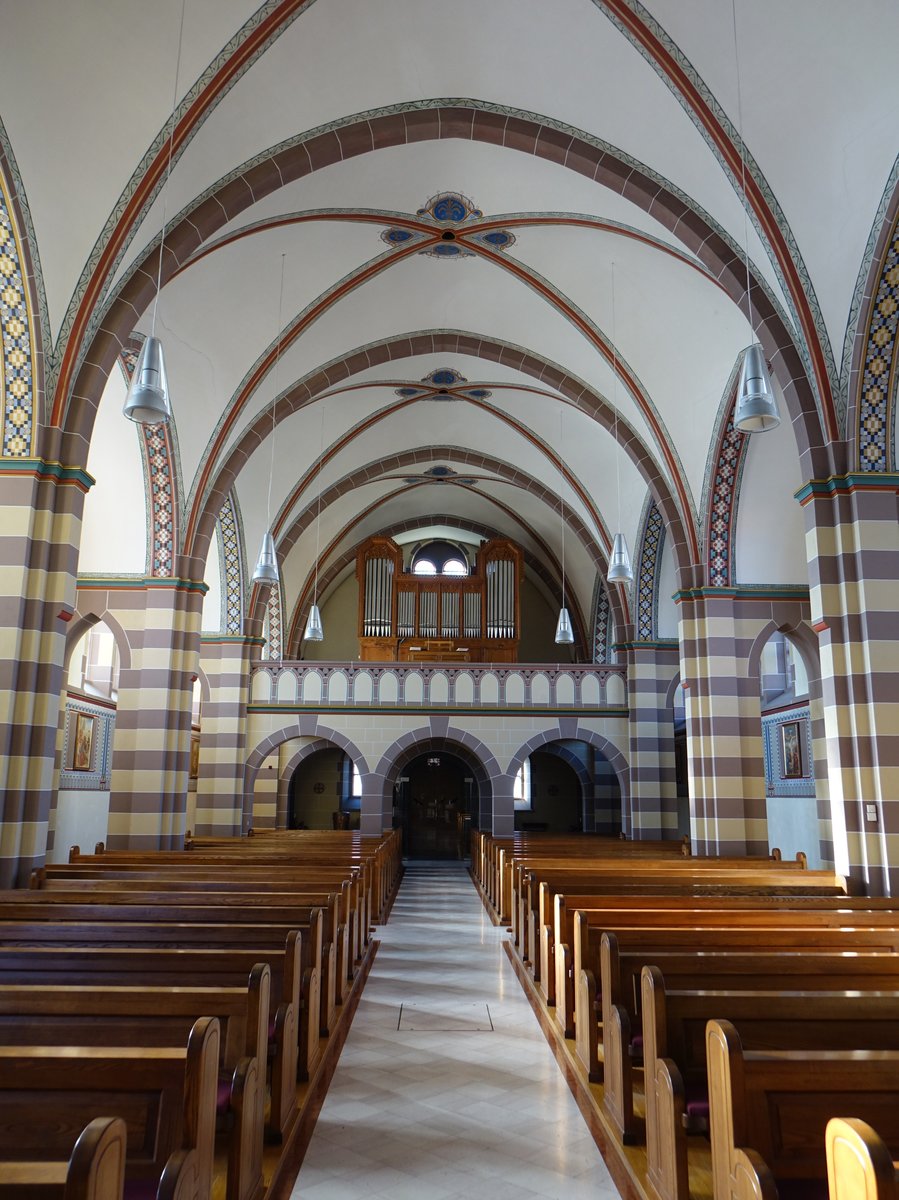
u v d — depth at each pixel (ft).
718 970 17.24
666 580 67.21
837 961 17.35
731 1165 10.52
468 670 68.59
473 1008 26.61
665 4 27.61
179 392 45.32
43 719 29.19
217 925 19.72
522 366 51.03
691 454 47.78
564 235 40.75
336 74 30.94
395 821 91.45
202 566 48.21
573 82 31.53
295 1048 17.33
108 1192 7.55
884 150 29.04
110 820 45.32
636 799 64.39
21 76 26.58
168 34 27.09
